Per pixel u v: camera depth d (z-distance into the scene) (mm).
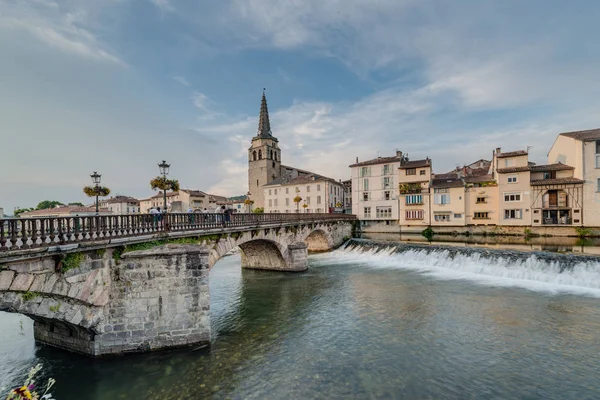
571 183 39938
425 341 14109
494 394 10312
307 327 16266
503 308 17500
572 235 39969
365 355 13062
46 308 10398
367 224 58656
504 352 12906
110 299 12336
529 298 18875
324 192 70688
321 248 45062
